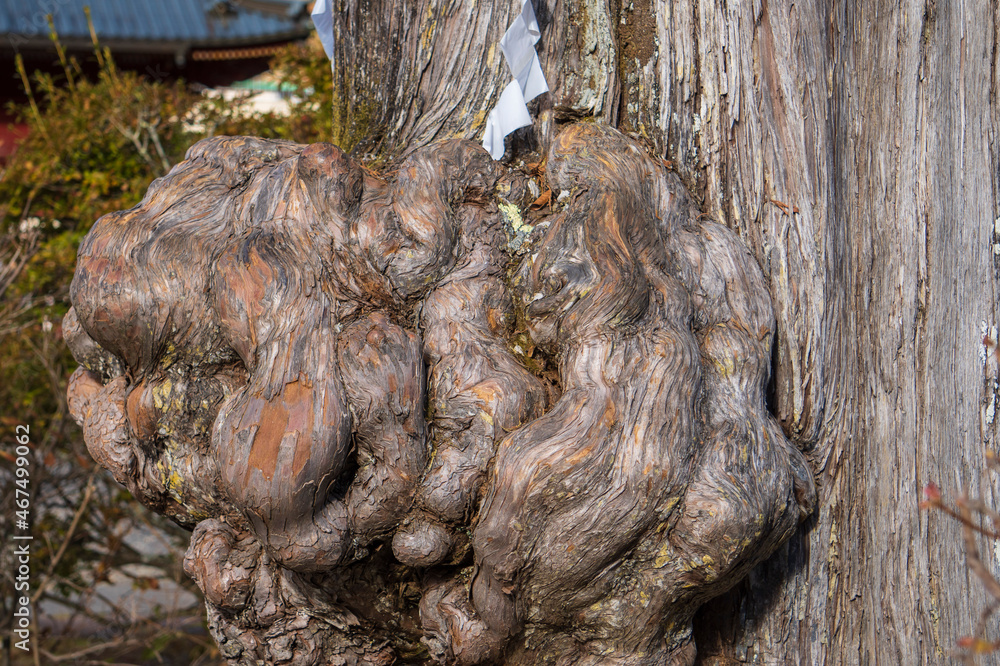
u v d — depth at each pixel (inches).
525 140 95.0
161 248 81.0
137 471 87.3
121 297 80.3
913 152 89.2
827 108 91.7
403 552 76.2
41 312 224.1
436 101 96.7
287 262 76.9
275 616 81.8
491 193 88.0
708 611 91.3
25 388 225.0
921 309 88.6
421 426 76.0
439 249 81.7
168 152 239.8
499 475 72.6
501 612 76.9
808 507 85.8
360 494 75.6
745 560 75.6
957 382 85.9
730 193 91.4
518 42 88.3
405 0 97.3
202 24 406.9
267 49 401.1
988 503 83.3
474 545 74.6
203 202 85.3
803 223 89.4
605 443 71.7
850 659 91.4
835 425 91.1
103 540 255.3
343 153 82.4
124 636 233.0
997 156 84.7
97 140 229.9
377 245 80.2
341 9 100.5
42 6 374.6
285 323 74.2
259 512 72.1
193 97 248.4
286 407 71.9
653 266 81.5
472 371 77.8
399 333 76.1
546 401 79.3
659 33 92.9
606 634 77.9
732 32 90.1
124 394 88.7
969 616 83.7
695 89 92.0
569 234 79.4
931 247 88.1
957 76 86.7
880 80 91.9
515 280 84.7
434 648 81.4
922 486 87.7
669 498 72.7
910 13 88.9
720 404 78.7
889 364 90.4
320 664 84.0
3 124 361.1
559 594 75.5
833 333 90.5
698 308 84.0
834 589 91.5
